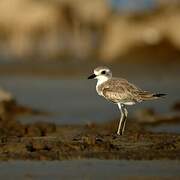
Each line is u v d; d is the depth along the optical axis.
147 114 20.41
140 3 55.78
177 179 11.80
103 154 13.77
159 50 50.81
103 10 61.12
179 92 28.78
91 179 11.83
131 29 52.28
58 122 20.03
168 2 54.16
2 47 61.66
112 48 52.38
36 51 60.88
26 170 12.52
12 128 17.77
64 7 61.78
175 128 18.34
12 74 40.22
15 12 61.12
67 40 62.00
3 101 22.72
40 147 14.25
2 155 13.75
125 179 11.80
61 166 12.81
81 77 37.47
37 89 31.39
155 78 35.69
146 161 13.22
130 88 15.48
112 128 17.73
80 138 15.30
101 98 27.03
